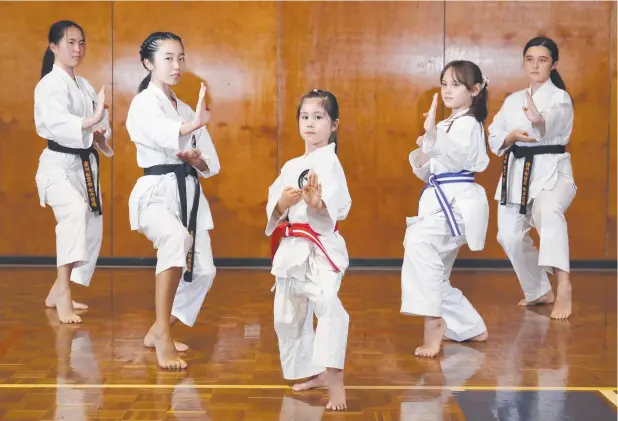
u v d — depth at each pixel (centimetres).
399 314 566
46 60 558
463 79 461
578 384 405
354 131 761
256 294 634
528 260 592
